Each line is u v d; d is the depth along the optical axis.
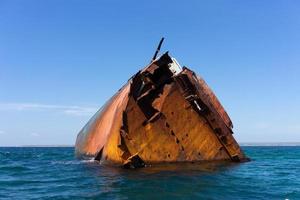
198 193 12.26
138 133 19.02
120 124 18.75
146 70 18.78
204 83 21.77
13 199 11.76
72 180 16.03
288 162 29.42
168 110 19.45
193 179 15.00
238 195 12.18
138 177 15.73
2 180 16.72
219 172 17.42
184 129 19.84
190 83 19.47
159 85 19.42
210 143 20.62
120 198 11.48
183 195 11.91
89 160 26.03
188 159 20.11
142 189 12.86
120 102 20.25
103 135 23.12
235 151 21.53
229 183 14.34
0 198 11.98
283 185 14.60
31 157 43.84
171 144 19.66
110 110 23.69
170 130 19.59
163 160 19.53
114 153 19.53
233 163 21.58
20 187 14.41
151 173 16.92
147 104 19.14
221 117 21.30
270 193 12.70
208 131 20.39
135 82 18.78
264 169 20.58
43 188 13.98
